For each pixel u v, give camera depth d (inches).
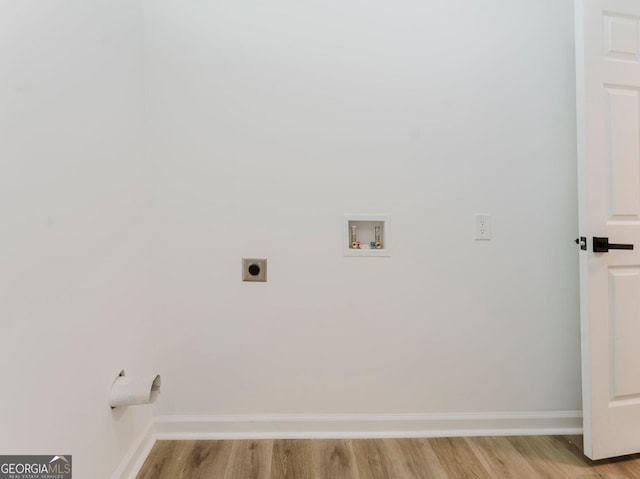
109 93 47.5
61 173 37.4
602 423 54.5
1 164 29.5
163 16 59.0
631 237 55.5
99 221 44.7
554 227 62.3
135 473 52.2
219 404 61.2
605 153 54.7
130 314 53.0
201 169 60.1
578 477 51.8
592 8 53.9
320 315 61.6
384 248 61.6
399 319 62.1
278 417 61.6
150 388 47.3
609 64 54.8
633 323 55.6
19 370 31.3
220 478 51.4
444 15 60.5
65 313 37.7
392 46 60.3
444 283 62.1
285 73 60.0
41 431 33.9
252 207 60.7
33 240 33.2
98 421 43.7
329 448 58.4
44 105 34.8
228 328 61.1
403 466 54.1
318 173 60.9
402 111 60.8
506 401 62.7
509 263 62.3
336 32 59.9
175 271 60.4
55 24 36.4
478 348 62.5
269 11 59.6
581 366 58.9
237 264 60.8
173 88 59.4
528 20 61.0
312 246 61.2
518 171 61.8
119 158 50.2
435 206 61.6
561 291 62.7
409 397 62.4
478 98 61.1
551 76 61.4
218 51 59.6
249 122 60.2
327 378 61.9
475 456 56.5
